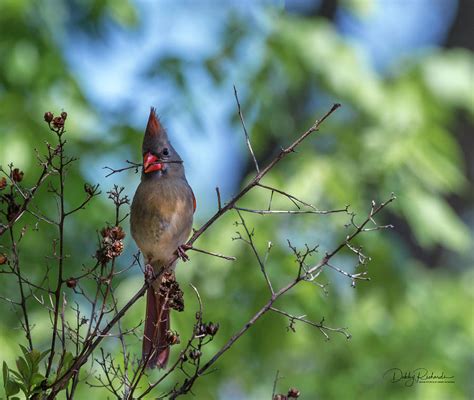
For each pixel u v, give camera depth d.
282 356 13.13
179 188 8.55
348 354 13.07
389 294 12.15
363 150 12.70
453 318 13.40
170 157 8.55
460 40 16.17
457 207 15.45
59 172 5.87
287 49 13.20
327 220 11.92
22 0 12.34
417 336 12.97
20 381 6.30
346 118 13.62
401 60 13.82
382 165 12.34
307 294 11.70
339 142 12.89
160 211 8.46
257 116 13.16
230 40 13.27
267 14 13.61
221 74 13.03
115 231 5.98
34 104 11.66
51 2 12.93
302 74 13.38
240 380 12.19
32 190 5.93
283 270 11.67
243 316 11.70
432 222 12.10
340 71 13.09
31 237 11.57
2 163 10.89
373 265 12.01
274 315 11.65
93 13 13.35
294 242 11.79
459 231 12.27
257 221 11.81
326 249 11.80
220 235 11.87
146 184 8.55
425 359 12.84
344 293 12.15
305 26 13.52
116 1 13.30
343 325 12.62
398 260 12.26
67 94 12.28
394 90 13.27
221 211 6.44
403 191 12.28
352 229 11.92
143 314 10.97
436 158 12.62
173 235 8.55
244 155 16.17
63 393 9.84
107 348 10.69
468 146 15.06
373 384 12.91
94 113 12.53
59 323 10.65
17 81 12.07
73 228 12.02
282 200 11.88
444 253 15.16
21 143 11.08
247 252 11.78
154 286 7.65
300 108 14.24
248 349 11.83
